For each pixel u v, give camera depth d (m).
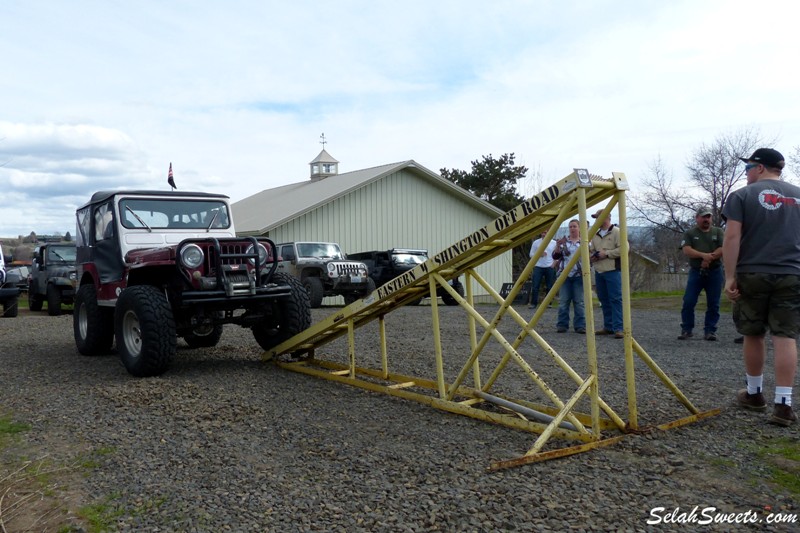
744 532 2.84
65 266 15.40
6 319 13.12
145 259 6.51
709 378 5.89
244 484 3.51
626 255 4.18
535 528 2.90
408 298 5.75
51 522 3.14
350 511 3.13
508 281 26.95
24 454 4.12
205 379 6.18
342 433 4.37
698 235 8.15
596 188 4.15
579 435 4.05
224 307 6.57
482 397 5.16
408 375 6.38
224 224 7.84
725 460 3.67
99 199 7.54
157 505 3.28
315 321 12.23
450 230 26.08
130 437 4.38
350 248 23.38
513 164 38.28
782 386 4.30
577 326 9.28
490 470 3.57
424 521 3.00
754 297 4.42
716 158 28.33
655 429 4.20
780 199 4.32
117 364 7.25
